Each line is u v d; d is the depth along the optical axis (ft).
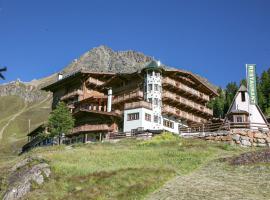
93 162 148.77
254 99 228.43
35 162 143.64
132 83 288.71
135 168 132.87
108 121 264.11
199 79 300.40
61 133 242.99
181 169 136.46
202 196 99.96
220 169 131.75
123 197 109.60
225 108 393.70
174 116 279.28
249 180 114.73
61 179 128.88
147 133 224.53
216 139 192.95
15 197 122.72
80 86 311.47
